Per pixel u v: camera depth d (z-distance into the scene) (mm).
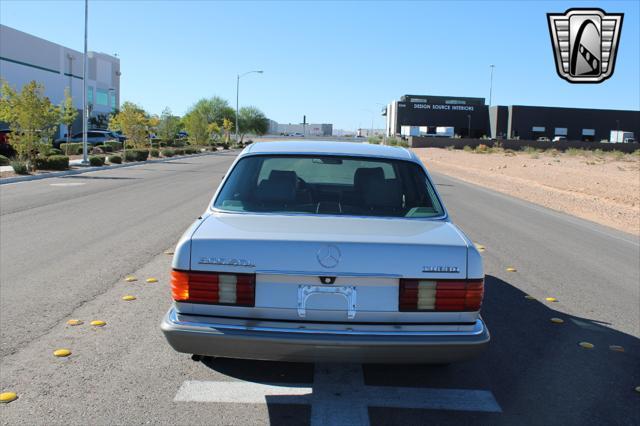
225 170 27734
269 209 4223
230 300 3426
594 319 5871
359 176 4547
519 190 22125
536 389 4164
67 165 25094
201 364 4398
